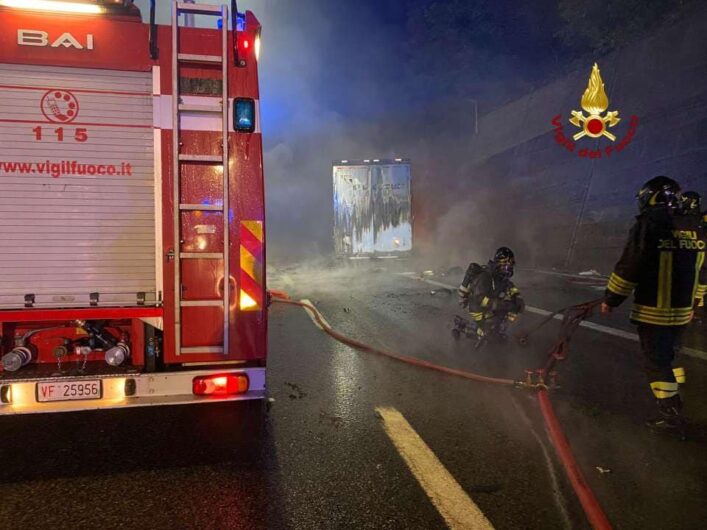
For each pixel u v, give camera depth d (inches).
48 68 140.3
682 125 542.3
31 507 126.6
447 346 275.6
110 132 142.8
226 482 137.6
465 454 151.6
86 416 183.2
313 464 146.8
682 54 579.8
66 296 141.4
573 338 283.3
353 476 139.6
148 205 144.5
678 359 239.8
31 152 139.6
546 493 130.6
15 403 135.8
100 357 152.7
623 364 235.5
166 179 143.6
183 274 144.6
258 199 147.2
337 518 120.7
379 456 150.9
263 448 157.2
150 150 144.5
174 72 142.9
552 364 198.2
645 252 160.6
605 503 126.1
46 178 140.3
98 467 146.7
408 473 140.8
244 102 145.4
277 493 131.8
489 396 199.5
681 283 161.0
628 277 162.2
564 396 197.3
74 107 141.4
